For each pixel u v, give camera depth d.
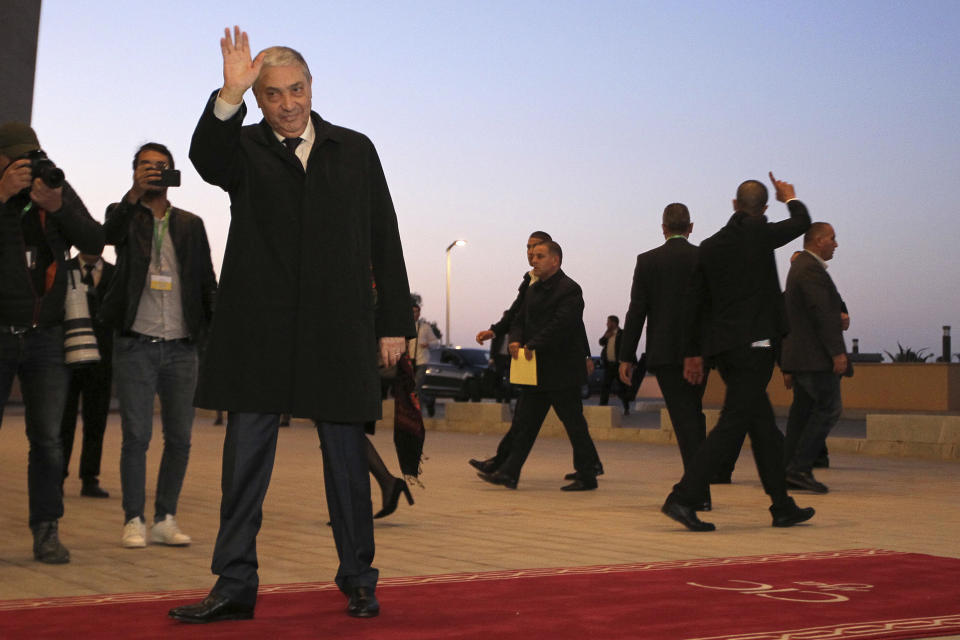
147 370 5.27
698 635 3.09
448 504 7.16
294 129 3.57
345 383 3.49
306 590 3.89
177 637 3.06
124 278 5.25
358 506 3.50
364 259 3.59
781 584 3.97
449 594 3.78
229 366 3.48
